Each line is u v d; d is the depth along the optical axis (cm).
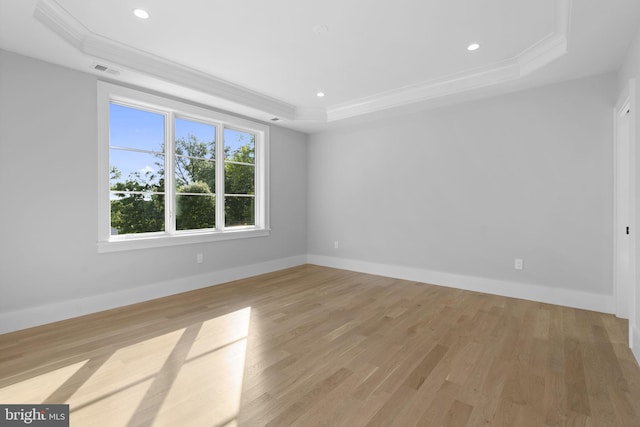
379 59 306
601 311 306
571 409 163
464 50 288
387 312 310
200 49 287
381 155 466
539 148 338
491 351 228
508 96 356
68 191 291
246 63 315
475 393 178
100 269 312
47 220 280
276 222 502
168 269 367
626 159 284
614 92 297
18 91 264
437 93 367
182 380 190
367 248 485
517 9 226
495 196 368
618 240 291
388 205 461
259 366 207
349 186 502
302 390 181
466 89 347
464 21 242
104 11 229
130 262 334
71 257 294
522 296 352
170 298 354
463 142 390
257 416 158
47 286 280
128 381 189
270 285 411
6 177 259
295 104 447
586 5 200
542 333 258
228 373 198
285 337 252
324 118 471
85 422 153
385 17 236
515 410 163
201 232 402
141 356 220
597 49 254
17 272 265
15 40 243
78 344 238
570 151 321
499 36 263
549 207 334
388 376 195
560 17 235
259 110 416
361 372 200
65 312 289
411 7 224
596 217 308
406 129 439
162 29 254
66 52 261
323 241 539
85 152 301
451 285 404
